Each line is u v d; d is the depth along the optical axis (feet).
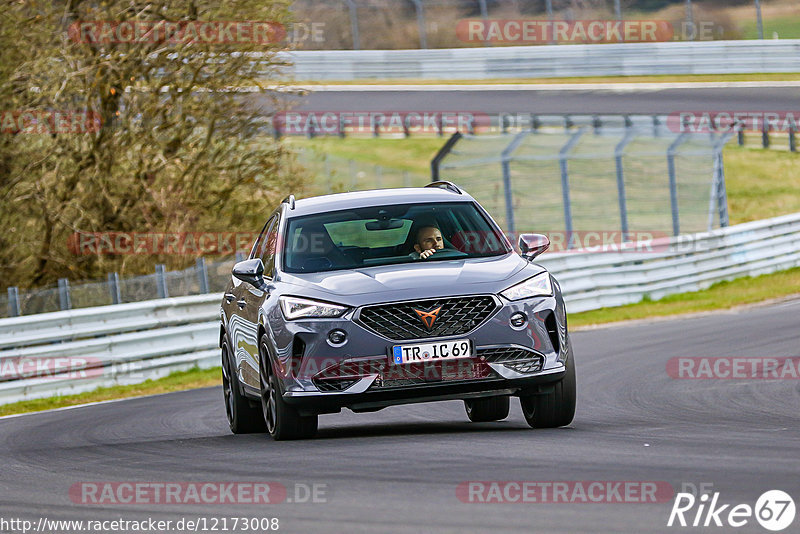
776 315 202.90
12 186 261.44
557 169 409.28
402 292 86.28
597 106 447.01
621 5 549.95
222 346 113.70
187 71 265.95
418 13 546.67
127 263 272.92
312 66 525.34
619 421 97.35
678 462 69.41
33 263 273.54
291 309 88.07
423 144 469.98
